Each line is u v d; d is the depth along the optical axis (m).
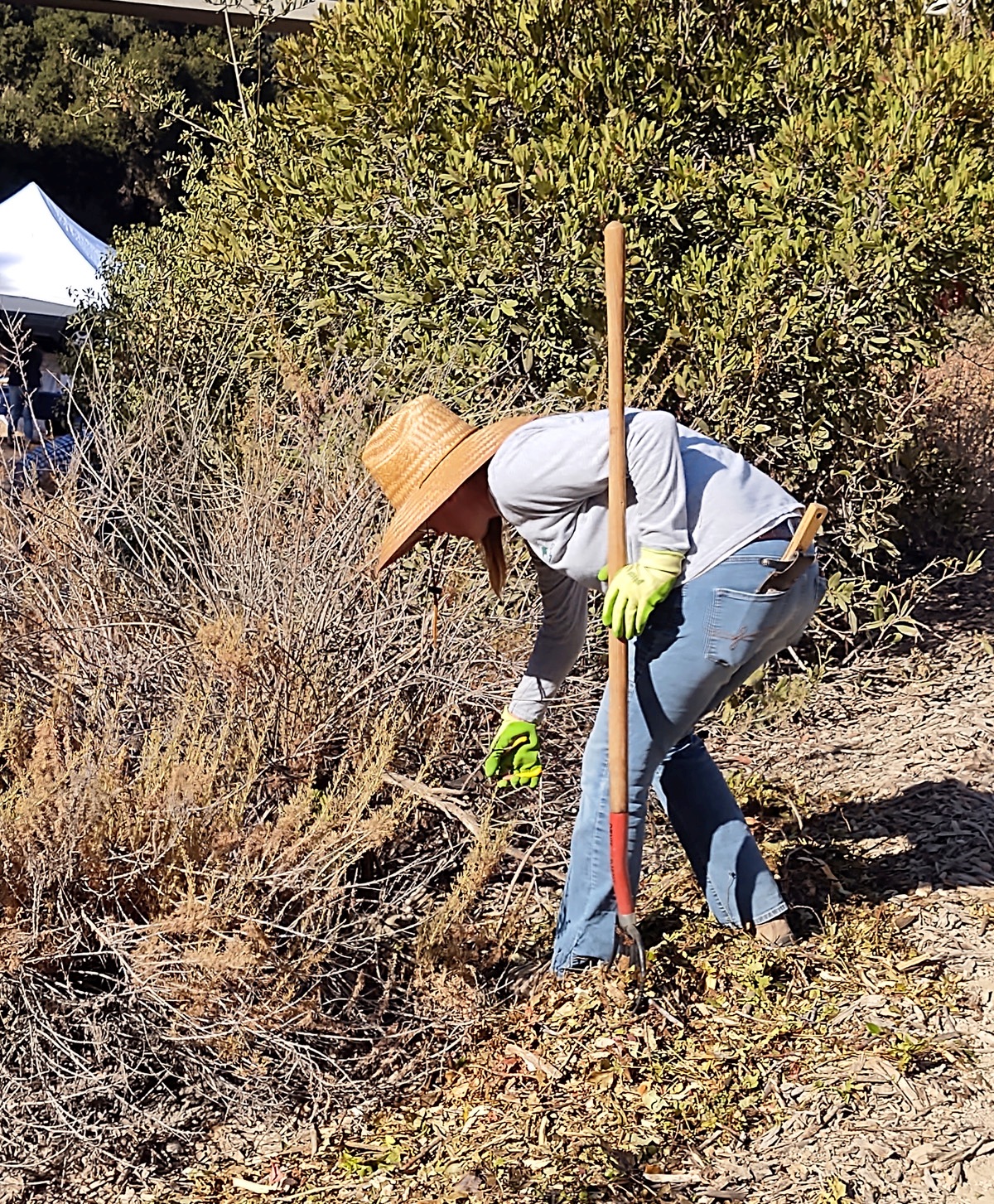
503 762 3.67
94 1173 3.10
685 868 3.97
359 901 3.55
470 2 5.58
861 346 5.47
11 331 5.14
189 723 3.78
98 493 4.32
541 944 3.74
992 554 6.82
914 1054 3.09
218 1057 3.30
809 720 5.16
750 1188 2.77
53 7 10.48
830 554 5.70
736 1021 3.31
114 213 26.22
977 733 4.78
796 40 5.73
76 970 3.37
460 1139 3.05
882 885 3.81
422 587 4.32
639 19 5.51
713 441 3.23
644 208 5.22
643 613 2.94
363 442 4.40
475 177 5.29
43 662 3.97
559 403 5.25
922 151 5.24
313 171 5.89
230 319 5.89
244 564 4.09
